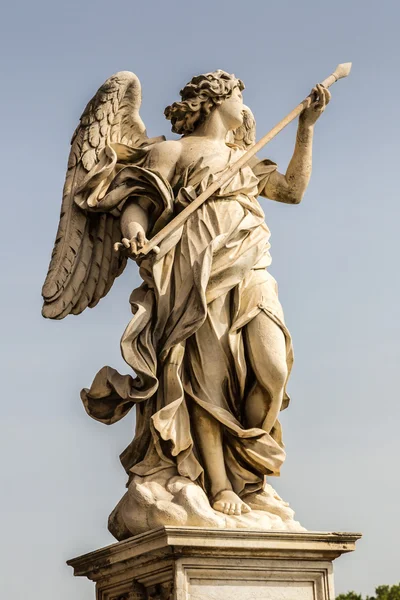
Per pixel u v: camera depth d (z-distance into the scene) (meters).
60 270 9.16
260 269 8.80
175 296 8.59
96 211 9.03
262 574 7.92
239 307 8.57
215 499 8.32
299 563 8.01
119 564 8.18
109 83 9.37
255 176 9.20
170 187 8.88
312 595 8.02
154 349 8.47
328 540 8.02
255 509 8.41
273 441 8.46
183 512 7.94
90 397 8.73
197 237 8.68
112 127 9.41
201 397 8.48
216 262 8.51
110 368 8.65
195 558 7.73
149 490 8.13
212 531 7.73
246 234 8.66
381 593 25.70
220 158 9.00
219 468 8.44
